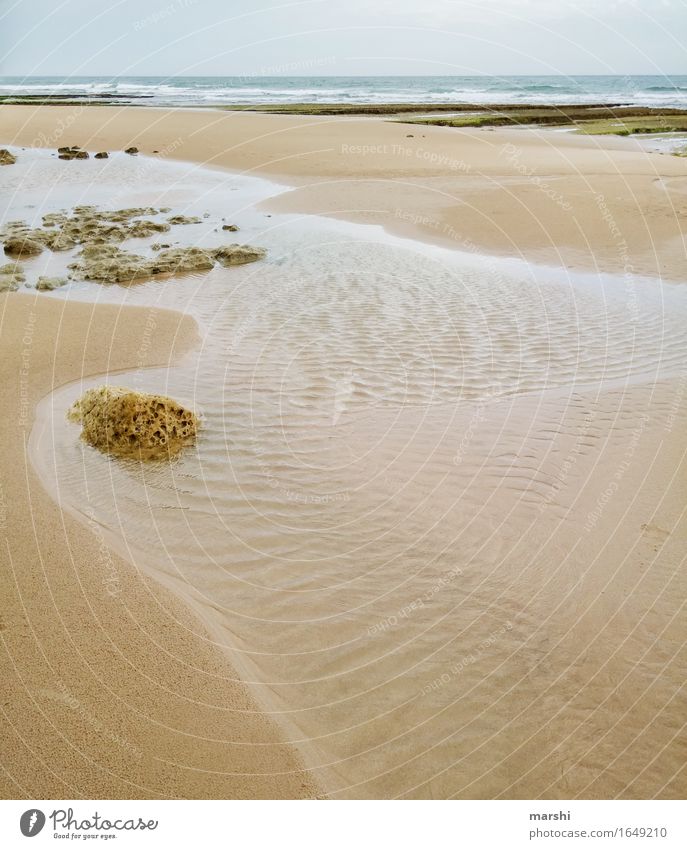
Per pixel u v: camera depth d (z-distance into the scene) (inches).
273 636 150.9
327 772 120.6
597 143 1051.3
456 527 186.9
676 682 138.2
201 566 172.4
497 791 118.3
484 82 3403.1
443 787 118.5
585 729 128.9
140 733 125.8
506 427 237.1
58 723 126.7
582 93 2391.7
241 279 412.5
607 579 165.9
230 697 134.3
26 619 150.7
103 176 785.6
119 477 209.6
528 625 153.5
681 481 201.6
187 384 269.6
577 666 142.6
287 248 482.6
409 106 1628.9
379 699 135.5
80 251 488.4
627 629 151.4
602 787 118.9
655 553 173.5
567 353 300.2
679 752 124.6
